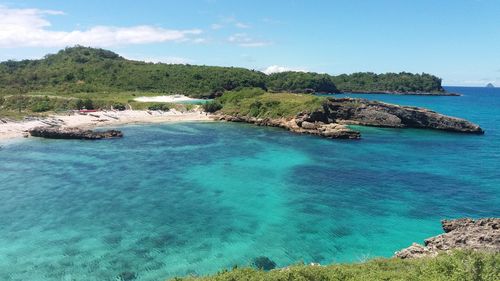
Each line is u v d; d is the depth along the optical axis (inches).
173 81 7317.9
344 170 2444.6
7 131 3484.3
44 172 2251.5
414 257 1165.1
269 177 2226.9
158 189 1971.0
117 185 2025.1
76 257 1273.4
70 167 2372.0
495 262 840.3
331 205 1815.9
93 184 2037.4
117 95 5905.5
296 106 4276.6
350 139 3577.8
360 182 2197.3
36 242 1371.8
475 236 1323.8
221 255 1314.0
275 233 1497.3
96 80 6983.3
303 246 1398.9
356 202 1868.8
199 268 1226.6
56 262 1240.2
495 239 1294.3
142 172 2282.2
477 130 4222.4
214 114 4840.1
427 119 4429.1
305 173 2338.8
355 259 1317.7
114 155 2721.5
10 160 2532.0
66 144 3085.6
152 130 3843.5
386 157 2869.1
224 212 1688.0
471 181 2285.9
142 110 4970.5
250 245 1392.7
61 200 1788.9
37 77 6860.2
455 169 2564.0
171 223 1557.6
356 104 4581.7
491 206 1870.1
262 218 1635.1
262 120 4296.3
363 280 807.1
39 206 1708.9
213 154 2792.8
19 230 1464.1
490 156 2997.0
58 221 1552.7
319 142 3366.1
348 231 1537.9
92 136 3307.1
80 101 4820.4
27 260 1249.4
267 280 815.1
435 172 2472.9
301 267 901.2
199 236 1451.8
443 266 837.8
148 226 1524.4
